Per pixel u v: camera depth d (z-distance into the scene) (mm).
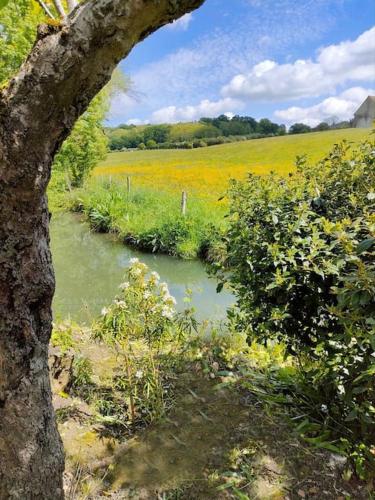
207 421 2311
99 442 2135
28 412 1196
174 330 2912
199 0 841
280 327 2422
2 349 1107
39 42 869
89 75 903
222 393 2586
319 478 1937
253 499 1816
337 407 2174
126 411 2355
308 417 2332
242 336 3305
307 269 2051
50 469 1301
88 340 3162
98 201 11977
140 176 20594
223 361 3018
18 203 996
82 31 845
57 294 5832
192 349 2975
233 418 2340
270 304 2436
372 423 1885
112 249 8992
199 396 2547
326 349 2258
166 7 825
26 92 889
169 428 2252
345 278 1632
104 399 2461
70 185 13875
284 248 2293
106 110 13875
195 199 12406
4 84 927
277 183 2758
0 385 1134
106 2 819
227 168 20828
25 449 1216
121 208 11164
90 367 2611
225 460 2029
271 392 2598
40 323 1188
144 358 2627
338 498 1839
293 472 1970
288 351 2518
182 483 1891
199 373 2809
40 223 1104
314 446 2125
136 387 2449
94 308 5238
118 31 850
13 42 5324
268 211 2529
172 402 2480
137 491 1848
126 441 2154
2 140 917
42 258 1132
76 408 2365
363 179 2398
